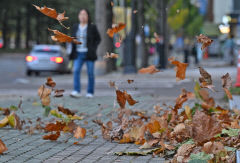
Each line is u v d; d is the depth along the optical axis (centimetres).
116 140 771
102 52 2931
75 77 1570
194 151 580
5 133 838
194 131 593
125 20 3316
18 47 10125
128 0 4056
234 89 1358
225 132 662
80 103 1371
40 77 3130
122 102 734
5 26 9681
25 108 1229
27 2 8481
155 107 912
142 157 648
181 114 808
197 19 6384
